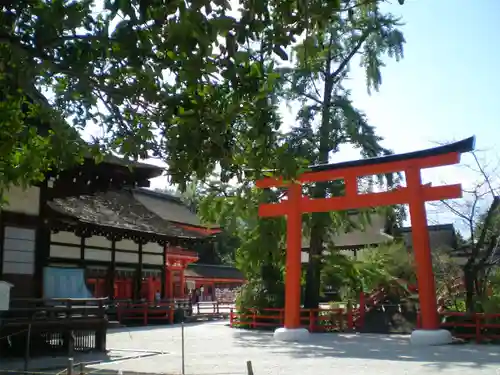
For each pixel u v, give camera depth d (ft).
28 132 25.72
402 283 88.33
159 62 19.25
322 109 90.68
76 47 19.01
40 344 51.47
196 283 219.61
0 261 52.29
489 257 78.59
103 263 92.43
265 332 84.07
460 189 60.29
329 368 44.29
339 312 84.07
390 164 64.34
